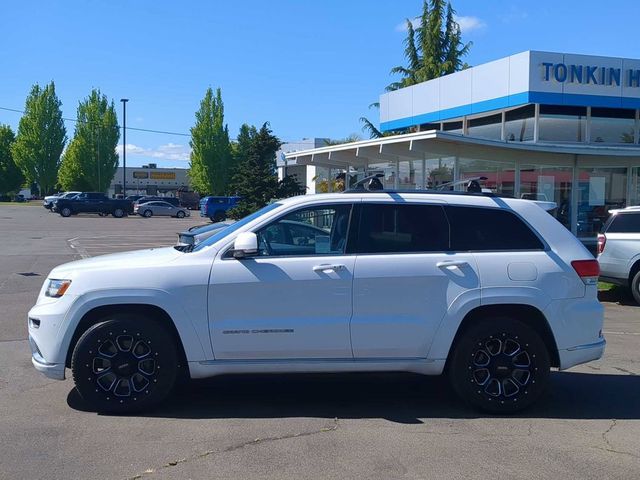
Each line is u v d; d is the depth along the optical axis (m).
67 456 4.63
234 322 5.48
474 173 20.05
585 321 5.77
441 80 22.05
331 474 4.36
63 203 47.66
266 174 27.36
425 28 36.03
